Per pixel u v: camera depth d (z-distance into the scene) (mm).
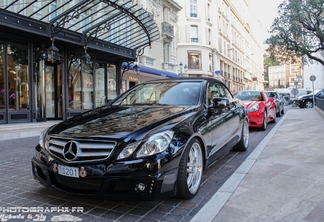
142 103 4328
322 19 20125
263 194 3391
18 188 3707
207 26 34781
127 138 2787
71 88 11945
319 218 2760
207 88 4426
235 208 3006
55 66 11711
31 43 9820
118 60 14031
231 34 46062
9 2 10195
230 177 4043
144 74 19531
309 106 24078
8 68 9289
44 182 3119
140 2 19031
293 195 3348
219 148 4234
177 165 2928
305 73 41562
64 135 3049
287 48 21938
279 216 2812
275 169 4418
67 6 12547
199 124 3512
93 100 12984
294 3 20203
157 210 2996
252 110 8906
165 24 22688
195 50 33094
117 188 2729
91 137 2852
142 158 2701
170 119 3250
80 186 2828
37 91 10391
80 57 10961
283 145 6312
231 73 45781
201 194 3482
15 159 5445
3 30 8469
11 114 9320
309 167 4480
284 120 12117
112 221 2742
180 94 4285
